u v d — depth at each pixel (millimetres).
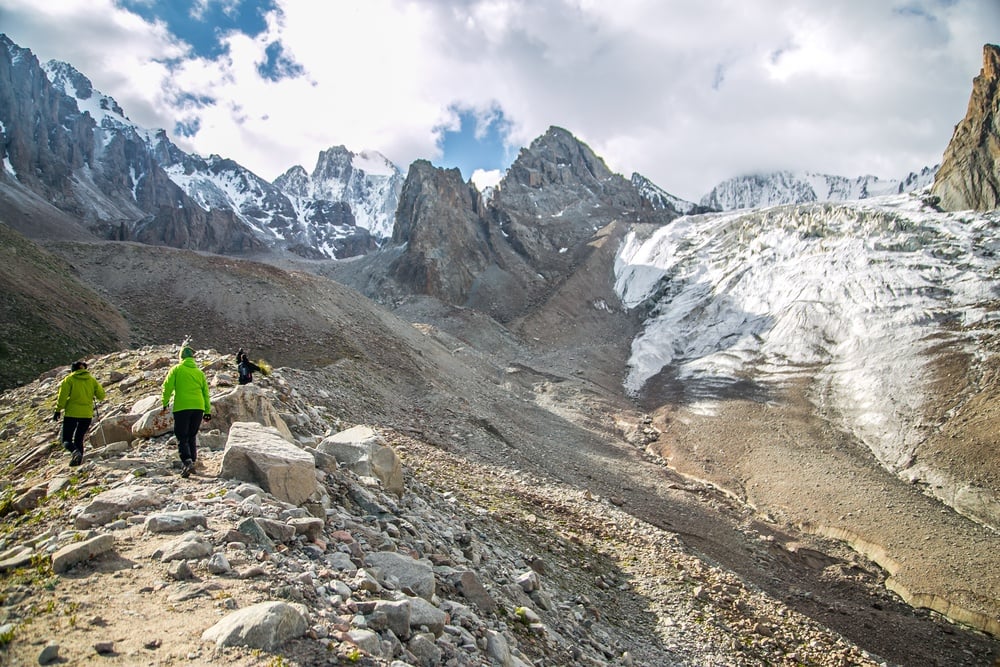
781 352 99188
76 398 13367
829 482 61969
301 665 6270
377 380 54250
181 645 6266
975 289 90000
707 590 24938
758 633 22625
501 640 10359
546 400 86375
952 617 43281
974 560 47812
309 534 10000
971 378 72438
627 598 22922
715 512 53719
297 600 7711
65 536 8680
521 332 134250
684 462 69438
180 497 10383
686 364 109562
